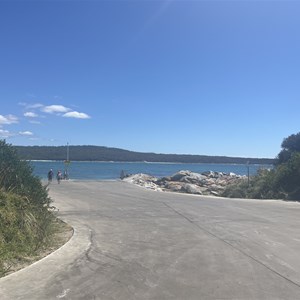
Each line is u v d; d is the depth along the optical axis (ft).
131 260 28.30
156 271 25.49
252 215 55.31
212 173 197.98
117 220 48.11
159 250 31.68
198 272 25.38
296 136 153.17
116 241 35.09
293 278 24.29
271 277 24.45
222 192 122.11
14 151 36.94
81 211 56.03
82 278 23.81
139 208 61.16
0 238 28.50
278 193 96.89
